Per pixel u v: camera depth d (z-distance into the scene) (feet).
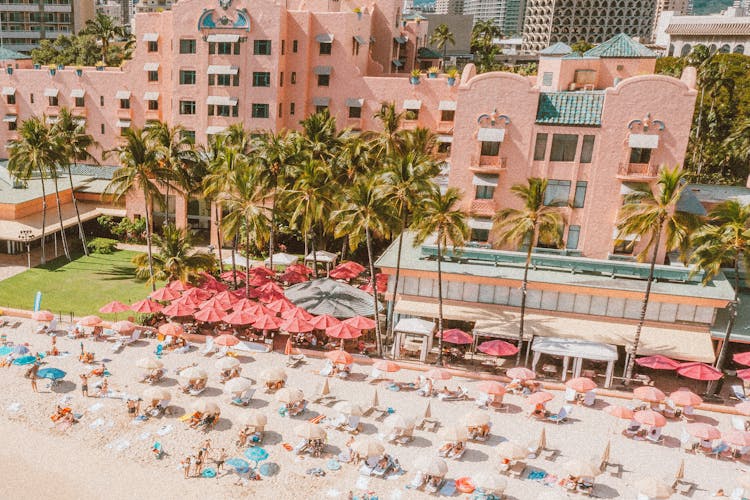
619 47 217.77
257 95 249.75
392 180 158.71
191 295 176.24
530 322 165.78
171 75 274.77
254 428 129.80
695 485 118.52
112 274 222.48
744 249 147.13
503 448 117.19
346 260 248.32
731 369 170.40
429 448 126.72
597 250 178.19
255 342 171.01
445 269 172.86
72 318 176.14
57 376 135.44
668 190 143.43
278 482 113.60
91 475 113.50
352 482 114.52
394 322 177.88
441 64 409.08
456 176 183.52
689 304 160.35
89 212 263.49
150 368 143.13
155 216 269.23
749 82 383.24
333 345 172.45
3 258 231.91
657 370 167.84
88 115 289.12
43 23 614.75
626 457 126.62
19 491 108.27
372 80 254.47
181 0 246.88
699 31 615.16
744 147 317.63
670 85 164.04
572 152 174.19
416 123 254.47
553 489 115.03
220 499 108.58
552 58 228.84
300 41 253.44
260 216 171.63
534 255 174.60
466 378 159.33
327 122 217.97
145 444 123.34
